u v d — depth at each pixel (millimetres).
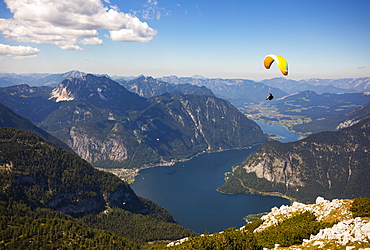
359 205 114125
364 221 92375
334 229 93438
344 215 113250
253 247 103938
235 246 106250
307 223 114438
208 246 111250
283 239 105188
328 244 86312
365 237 80812
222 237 111188
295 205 148625
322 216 120188
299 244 99875
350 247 77875
